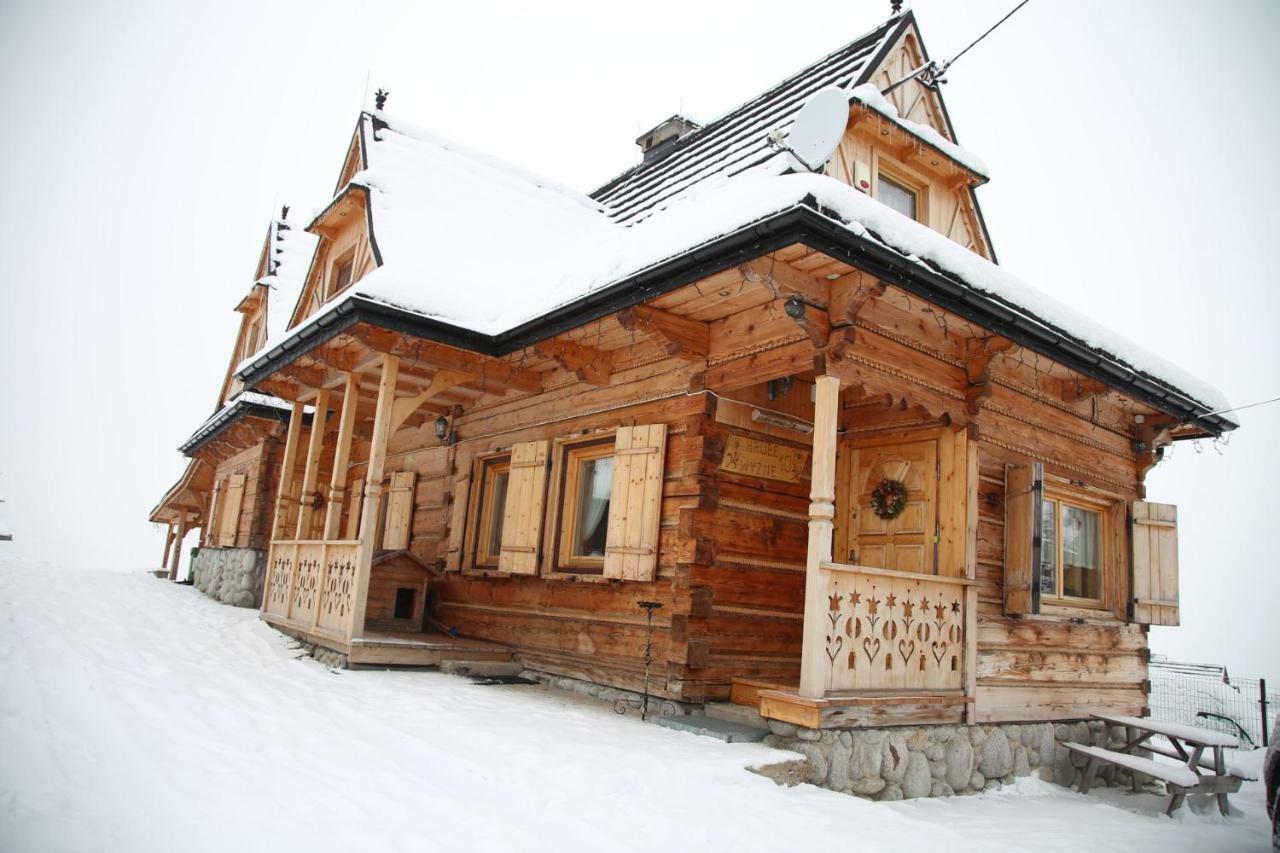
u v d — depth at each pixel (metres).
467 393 10.37
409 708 6.38
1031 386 8.02
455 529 10.45
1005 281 6.37
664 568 7.38
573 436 8.90
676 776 4.99
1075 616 8.05
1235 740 7.00
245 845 3.35
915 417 7.54
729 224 5.67
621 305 6.88
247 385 11.42
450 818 3.91
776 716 5.95
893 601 6.38
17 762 4.08
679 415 7.59
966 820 5.62
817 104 7.54
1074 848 5.09
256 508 14.36
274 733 5.21
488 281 9.73
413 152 11.55
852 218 5.36
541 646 8.80
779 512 7.75
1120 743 8.23
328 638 8.65
